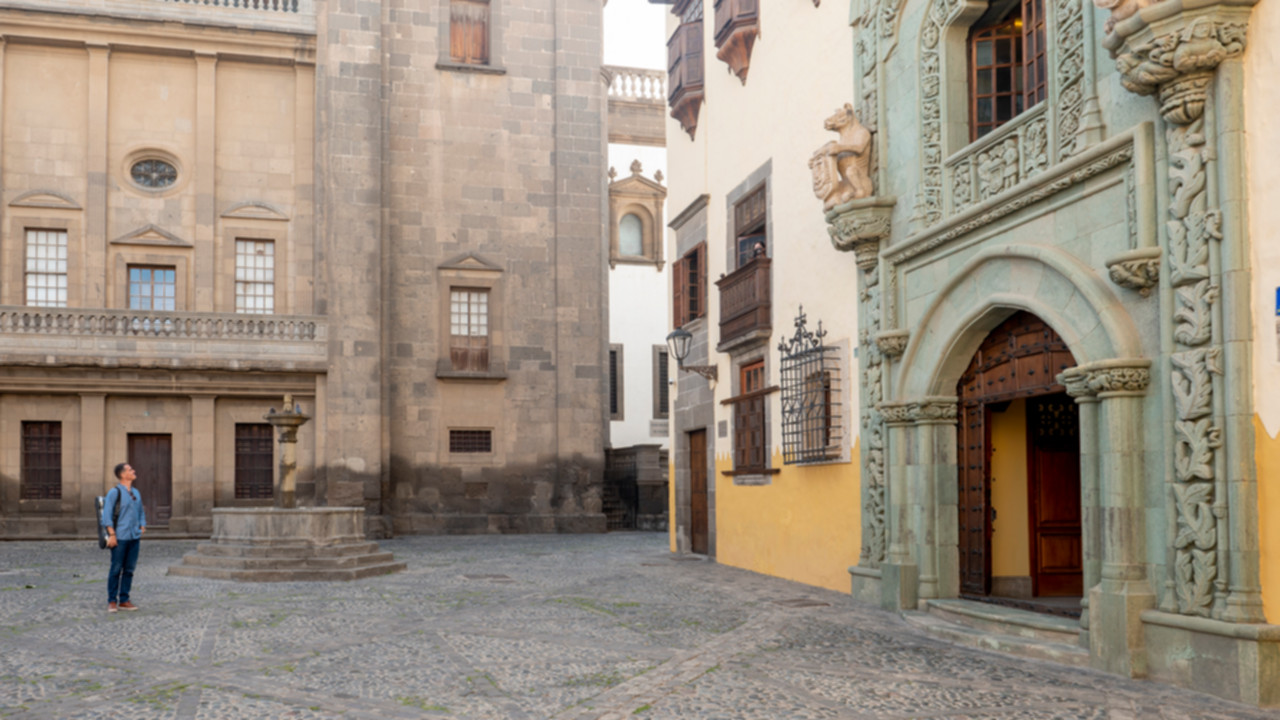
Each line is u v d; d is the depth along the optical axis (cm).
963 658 821
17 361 2392
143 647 880
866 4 1195
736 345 1605
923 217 1069
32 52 2594
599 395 2925
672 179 1978
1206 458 690
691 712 638
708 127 1792
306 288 2712
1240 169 676
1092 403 804
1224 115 682
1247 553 665
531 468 2853
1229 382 675
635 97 3484
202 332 2533
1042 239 873
